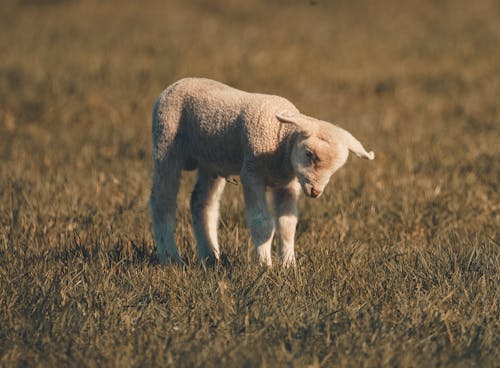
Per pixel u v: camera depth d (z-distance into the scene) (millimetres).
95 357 8086
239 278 10133
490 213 14188
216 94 11430
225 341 8414
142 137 21391
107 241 12062
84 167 18109
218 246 12062
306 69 30406
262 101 10836
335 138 9867
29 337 8484
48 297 9328
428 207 14500
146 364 7891
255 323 8797
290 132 10492
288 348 8305
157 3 43344
